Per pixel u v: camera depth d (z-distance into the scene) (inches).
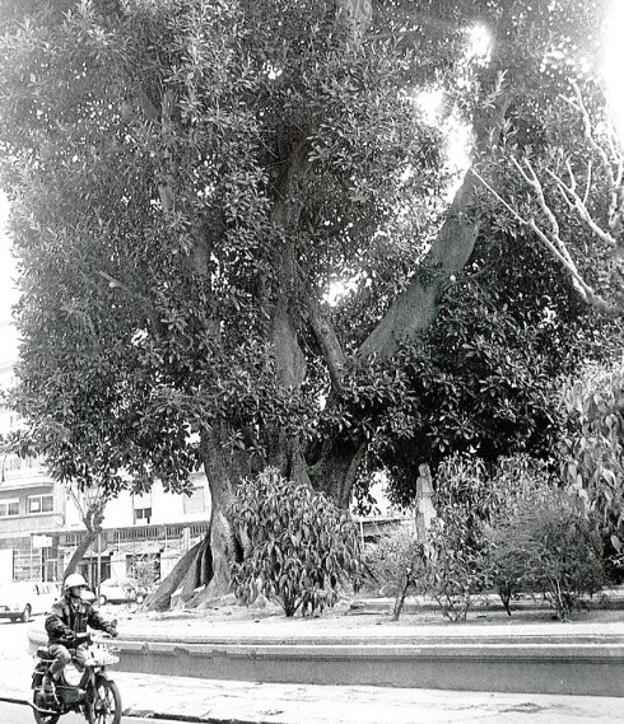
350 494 698.8
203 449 648.4
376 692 338.6
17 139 658.8
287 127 669.9
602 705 281.1
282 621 492.4
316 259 729.6
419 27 757.3
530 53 737.6
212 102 597.9
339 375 671.8
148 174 614.2
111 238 624.4
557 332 804.0
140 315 634.8
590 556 412.2
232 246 613.9
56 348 621.9
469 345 692.1
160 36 593.9
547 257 721.0
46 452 650.8
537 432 714.8
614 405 386.6
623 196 444.8
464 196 754.8
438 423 701.3
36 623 697.0
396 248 703.1
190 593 645.9
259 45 639.1
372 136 605.9
